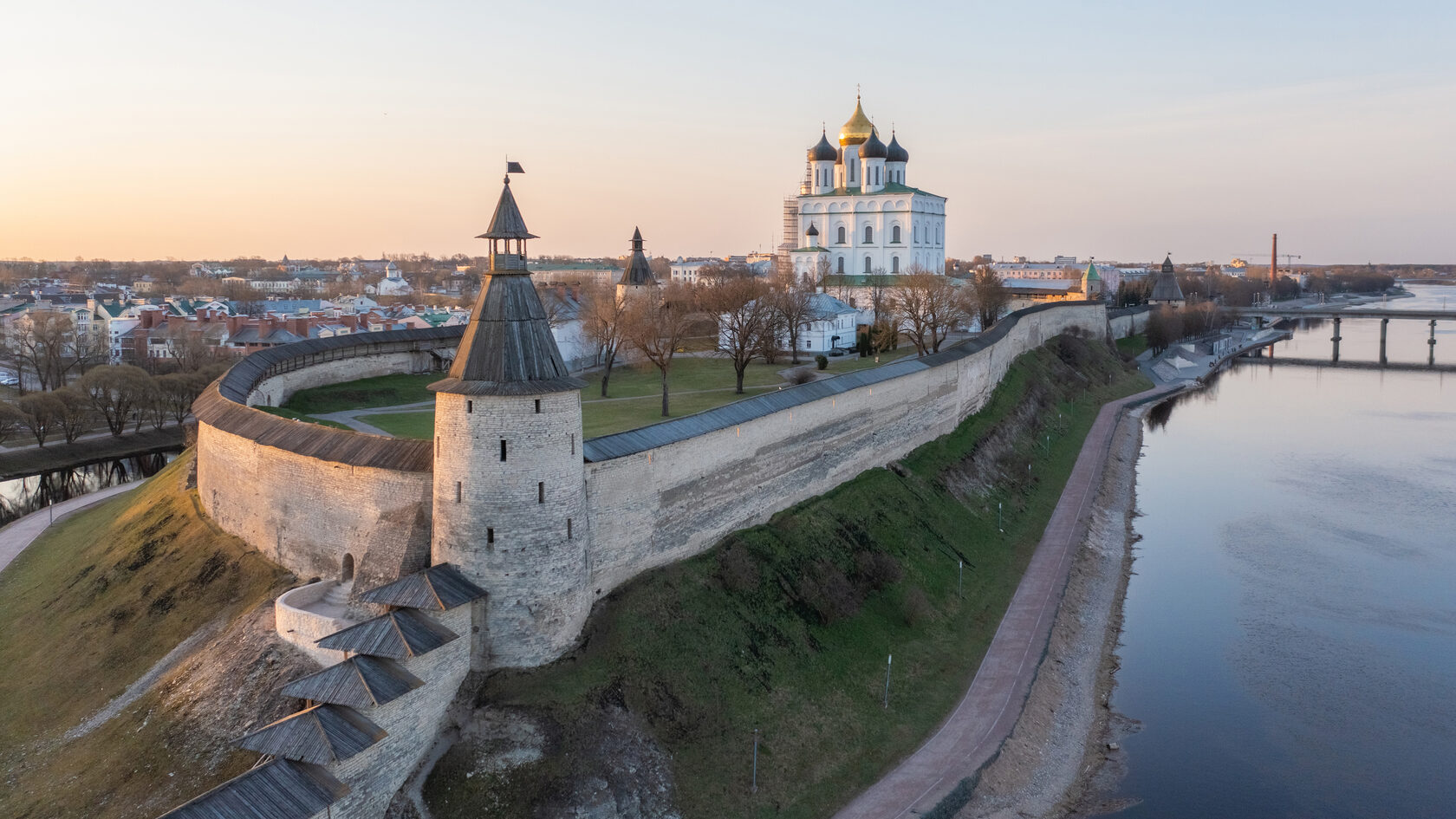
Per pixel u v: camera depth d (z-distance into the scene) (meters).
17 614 61.91
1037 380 133.12
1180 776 50.53
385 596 42.81
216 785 40.84
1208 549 83.94
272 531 56.38
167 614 55.12
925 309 125.00
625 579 52.56
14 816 41.72
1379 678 60.84
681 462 56.25
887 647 59.16
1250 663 62.81
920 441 89.81
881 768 48.88
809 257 171.50
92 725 47.25
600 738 43.16
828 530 67.56
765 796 45.09
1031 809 47.47
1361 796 48.94
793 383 100.75
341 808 36.97
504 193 44.53
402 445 50.19
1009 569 75.69
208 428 63.91
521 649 44.97
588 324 98.38
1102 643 65.44
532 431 44.06
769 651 53.69
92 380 113.19
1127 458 115.50
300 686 38.91
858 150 179.88
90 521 77.38
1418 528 89.62
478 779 40.97
